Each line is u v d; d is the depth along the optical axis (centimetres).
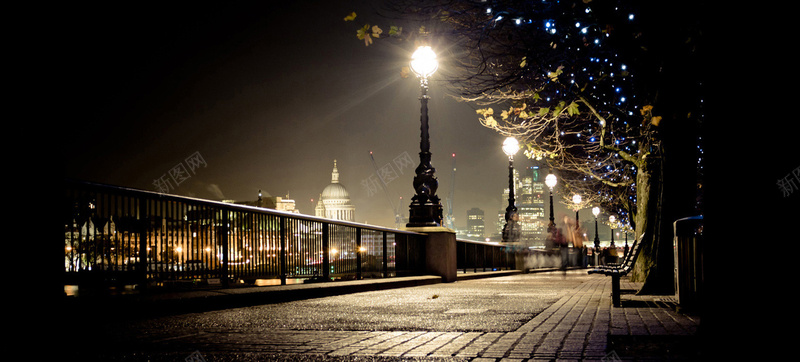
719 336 386
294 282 1255
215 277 960
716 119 396
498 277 2481
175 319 726
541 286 1595
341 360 435
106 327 642
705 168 405
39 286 581
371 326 655
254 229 1073
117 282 772
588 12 1040
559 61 1123
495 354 452
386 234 1636
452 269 1919
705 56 409
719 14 397
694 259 759
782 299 368
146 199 825
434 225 1883
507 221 3014
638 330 575
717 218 393
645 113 1100
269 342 525
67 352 471
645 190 1548
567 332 575
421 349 481
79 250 720
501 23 1110
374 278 1541
